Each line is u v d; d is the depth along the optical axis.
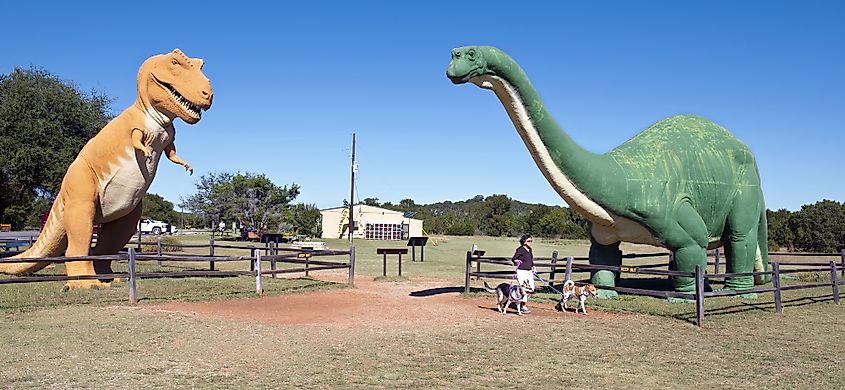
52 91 25.14
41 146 24.73
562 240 50.25
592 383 6.14
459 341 7.92
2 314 8.86
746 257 12.32
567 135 10.35
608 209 10.71
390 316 9.73
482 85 9.84
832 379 6.42
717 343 8.04
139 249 22.45
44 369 6.20
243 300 11.13
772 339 8.34
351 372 6.38
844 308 11.15
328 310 10.26
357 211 49.31
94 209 11.99
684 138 11.98
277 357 6.93
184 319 8.85
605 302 11.13
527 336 8.28
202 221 56.69
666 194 11.09
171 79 11.84
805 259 27.84
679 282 11.41
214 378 6.05
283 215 47.09
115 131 11.96
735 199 12.21
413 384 6.01
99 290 11.25
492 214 73.12
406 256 27.22
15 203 28.83
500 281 15.87
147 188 12.59
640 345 7.86
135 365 6.43
